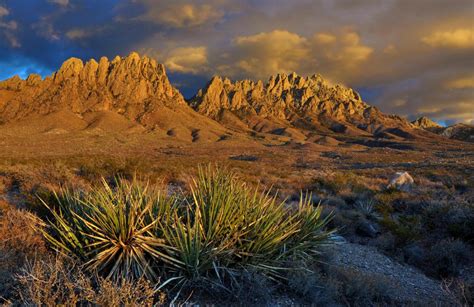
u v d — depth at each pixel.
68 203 5.26
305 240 5.21
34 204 6.11
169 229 4.17
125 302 3.00
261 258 4.32
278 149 100.44
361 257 6.59
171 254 3.99
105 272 3.98
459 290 5.05
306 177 18.83
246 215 4.59
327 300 4.20
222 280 4.07
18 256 3.94
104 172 13.16
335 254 6.14
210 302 3.73
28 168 13.20
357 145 132.62
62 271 3.24
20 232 4.39
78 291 3.36
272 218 4.71
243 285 3.98
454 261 6.46
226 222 4.34
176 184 12.59
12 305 3.09
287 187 14.40
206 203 4.75
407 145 120.12
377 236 8.16
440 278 6.19
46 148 75.75
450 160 47.16
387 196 12.11
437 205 9.43
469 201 10.56
